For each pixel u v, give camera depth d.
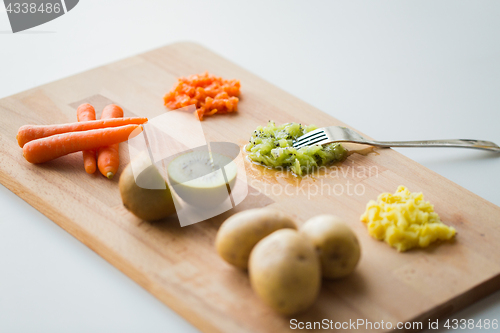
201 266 0.56
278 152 0.66
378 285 0.55
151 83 0.81
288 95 0.79
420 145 0.70
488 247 0.59
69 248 0.60
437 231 0.59
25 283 0.56
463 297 0.55
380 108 0.80
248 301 0.53
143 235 0.59
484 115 0.79
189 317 0.53
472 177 0.69
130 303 0.55
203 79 0.78
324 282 0.55
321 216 0.54
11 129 0.72
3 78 0.85
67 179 0.65
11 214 0.63
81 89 0.79
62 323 0.54
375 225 0.59
